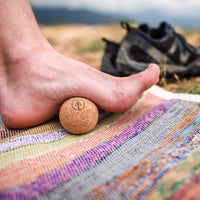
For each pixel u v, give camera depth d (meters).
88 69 0.39
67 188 0.24
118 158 0.30
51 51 0.39
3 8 0.35
